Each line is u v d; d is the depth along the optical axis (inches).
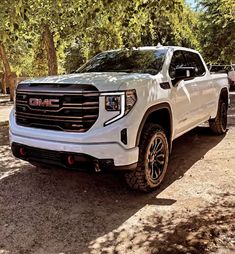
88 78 152.9
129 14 182.4
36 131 151.8
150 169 158.7
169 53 194.1
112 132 137.6
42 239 121.0
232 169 193.3
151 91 156.6
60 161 146.0
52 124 147.9
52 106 146.5
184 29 307.0
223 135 284.0
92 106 139.2
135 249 113.0
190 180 177.3
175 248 112.7
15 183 177.2
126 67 190.7
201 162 208.1
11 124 166.9
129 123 140.5
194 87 209.8
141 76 159.6
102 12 189.9
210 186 168.2
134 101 144.3
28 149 156.3
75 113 141.2
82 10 210.5
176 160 213.3
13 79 657.6
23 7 168.6
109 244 116.6
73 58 803.4
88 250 113.2
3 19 176.4
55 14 278.7
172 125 178.7
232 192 160.2
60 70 866.1
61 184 175.6
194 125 221.8
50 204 150.8
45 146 147.6
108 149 137.9
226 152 229.5
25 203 152.1
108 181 178.9
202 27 625.0
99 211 142.8
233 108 433.4
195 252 110.1
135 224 130.6
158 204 148.7
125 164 141.1
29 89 154.8
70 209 145.4
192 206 145.6
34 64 665.6
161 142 165.8
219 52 650.8
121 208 145.4
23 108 159.3
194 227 126.9
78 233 124.6
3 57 636.1
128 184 159.6
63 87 144.8
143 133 153.9
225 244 114.7
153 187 162.6
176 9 183.5
